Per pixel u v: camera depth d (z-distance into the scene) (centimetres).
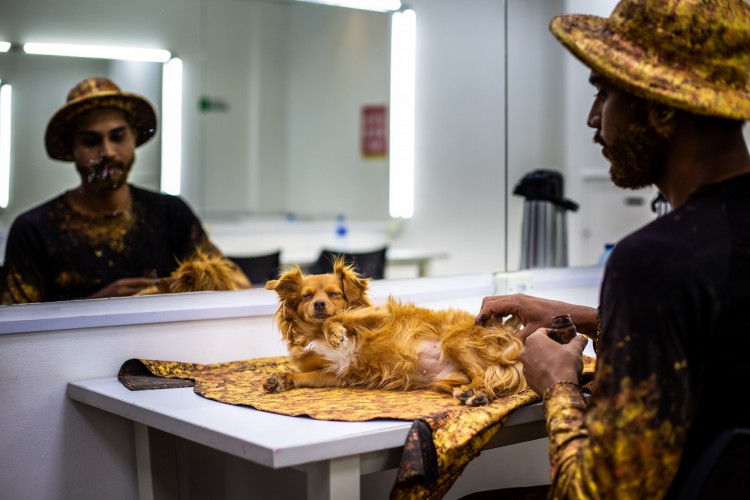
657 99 95
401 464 106
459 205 355
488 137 331
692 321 90
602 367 93
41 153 279
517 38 320
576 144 318
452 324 141
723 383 92
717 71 97
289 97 600
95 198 229
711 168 99
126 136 259
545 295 218
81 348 149
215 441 109
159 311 156
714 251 91
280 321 145
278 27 582
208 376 149
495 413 116
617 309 93
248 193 590
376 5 406
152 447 154
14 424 143
